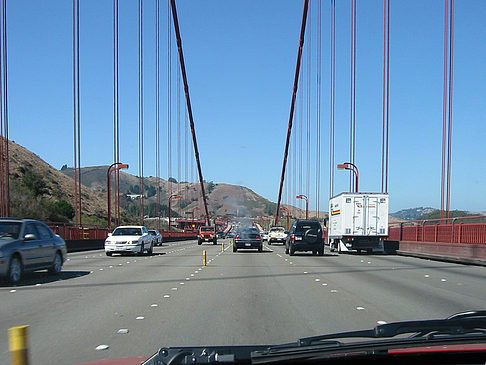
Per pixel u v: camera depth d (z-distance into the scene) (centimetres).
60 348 605
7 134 3672
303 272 1622
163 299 1008
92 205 8275
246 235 3058
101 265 1892
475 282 1338
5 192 3778
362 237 2812
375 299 1013
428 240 2578
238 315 830
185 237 7550
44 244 1377
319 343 374
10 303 953
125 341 642
